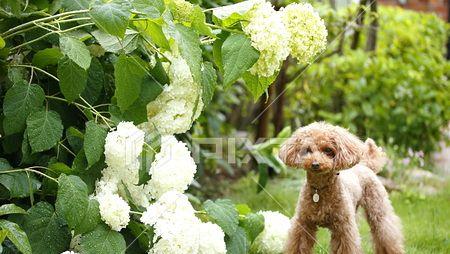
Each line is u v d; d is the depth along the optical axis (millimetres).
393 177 4387
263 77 2318
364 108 5512
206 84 2262
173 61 2328
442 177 4605
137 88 2223
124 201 2242
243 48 2168
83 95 2342
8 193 2238
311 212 2709
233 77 2152
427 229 3410
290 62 5172
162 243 2211
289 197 3842
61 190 2115
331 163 2555
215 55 2316
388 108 5555
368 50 5949
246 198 4246
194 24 2232
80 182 2150
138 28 2236
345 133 2633
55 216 2207
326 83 5676
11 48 2264
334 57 5531
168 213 2234
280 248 2943
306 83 5629
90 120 2264
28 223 2164
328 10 4992
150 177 2307
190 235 2203
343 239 2674
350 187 2758
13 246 2203
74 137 2324
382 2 9008
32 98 2205
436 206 3873
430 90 5699
